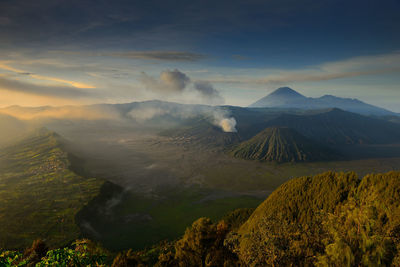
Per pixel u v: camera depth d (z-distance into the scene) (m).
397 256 10.20
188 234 32.53
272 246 13.71
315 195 38.69
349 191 34.75
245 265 16.23
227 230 33.88
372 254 10.68
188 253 31.31
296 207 38.94
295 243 13.73
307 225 14.99
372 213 12.21
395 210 12.05
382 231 11.30
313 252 13.02
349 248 11.04
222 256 27.81
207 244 31.23
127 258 31.17
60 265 8.11
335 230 12.71
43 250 37.47
